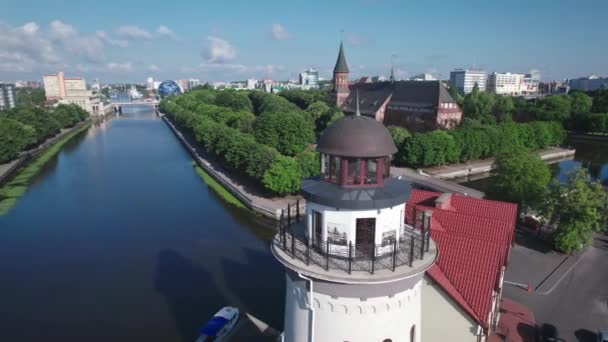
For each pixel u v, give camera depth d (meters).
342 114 169.62
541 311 43.28
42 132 164.12
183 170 121.19
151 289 51.84
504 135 131.12
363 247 20.06
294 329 21.81
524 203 67.25
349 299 19.62
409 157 115.50
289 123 130.25
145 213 81.75
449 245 30.38
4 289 52.00
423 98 168.50
